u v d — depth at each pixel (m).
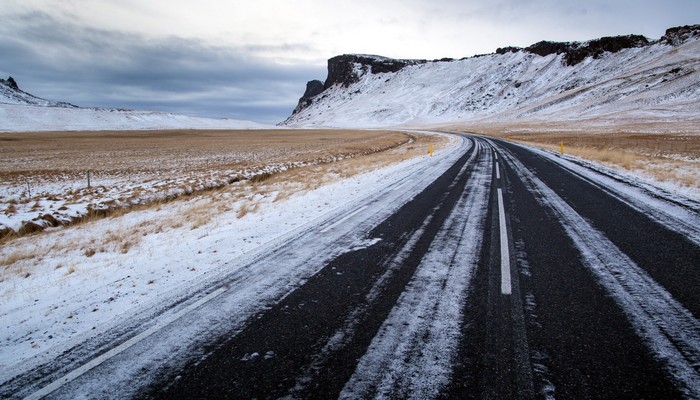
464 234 6.34
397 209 8.52
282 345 3.18
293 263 5.26
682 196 8.84
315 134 91.38
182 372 2.87
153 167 28.62
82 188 17.83
